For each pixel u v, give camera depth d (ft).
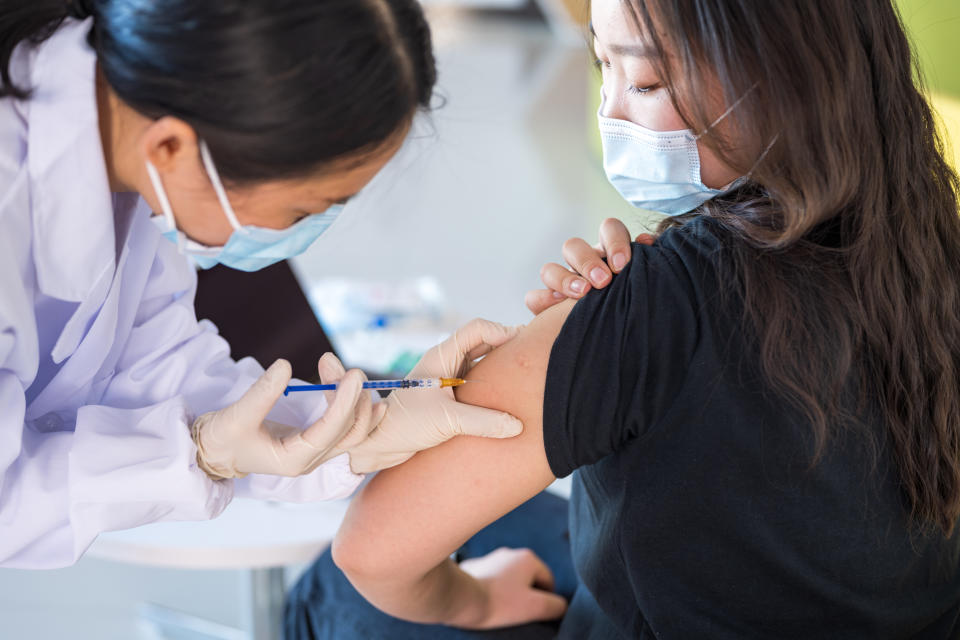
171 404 3.55
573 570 4.94
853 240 3.17
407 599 3.87
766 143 3.05
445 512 3.38
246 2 2.72
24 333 3.32
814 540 3.21
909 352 3.17
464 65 24.73
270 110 2.78
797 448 3.08
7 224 3.13
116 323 3.91
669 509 3.17
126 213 3.65
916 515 3.32
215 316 5.49
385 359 7.16
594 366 3.14
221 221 3.18
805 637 3.38
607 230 3.53
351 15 2.80
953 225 3.44
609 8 3.26
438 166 18.04
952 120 7.80
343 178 3.04
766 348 3.01
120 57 2.90
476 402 3.34
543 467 3.28
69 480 3.35
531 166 18.25
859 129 3.09
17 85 3.06
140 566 9.14
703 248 3.19
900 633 3.53
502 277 13.82
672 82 3.13
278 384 3.29
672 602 3.30
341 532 3.62
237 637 8.04
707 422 3.09
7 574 8.93
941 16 9.64
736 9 2.94
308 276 13.67
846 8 3.01
